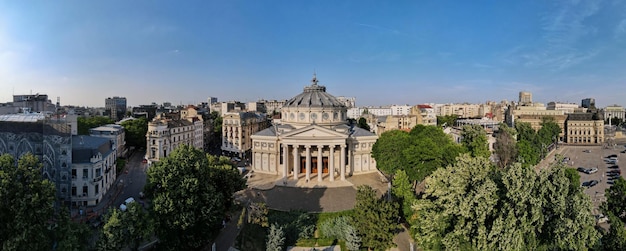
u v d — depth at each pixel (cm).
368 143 10775
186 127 14988
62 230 4641
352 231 5872
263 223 6144
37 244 4525
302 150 10544
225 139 15700
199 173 6072
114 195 9319
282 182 9412
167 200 5488
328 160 10519
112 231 4866
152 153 13238
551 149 18762
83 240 4903
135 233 5125
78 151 8325
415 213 6228
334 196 8250
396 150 8912
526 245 4284
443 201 4938
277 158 10594
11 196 4525
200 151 6625
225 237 6575
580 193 4391
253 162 11038
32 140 8038
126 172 12256
